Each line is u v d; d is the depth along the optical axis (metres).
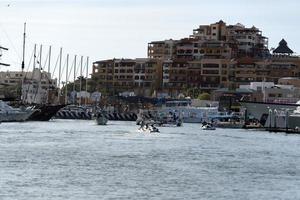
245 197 107.62
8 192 105.50
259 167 150.25
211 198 105.94
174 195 107.50
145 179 124.06
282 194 111.19
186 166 147.50
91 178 123.56
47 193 105.94
